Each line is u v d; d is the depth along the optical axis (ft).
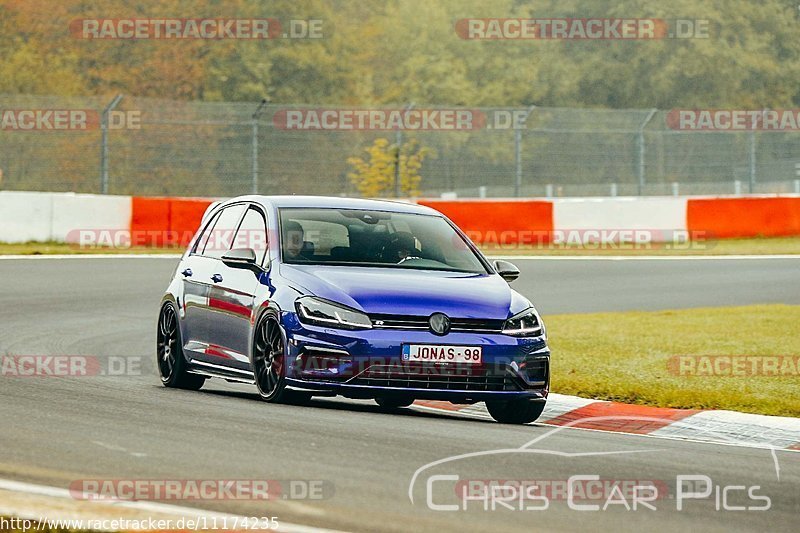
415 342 101.24
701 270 274.16
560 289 238.27
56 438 86.12
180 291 123.24
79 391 114.32
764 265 285.43
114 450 82.02
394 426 95.71
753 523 68.64
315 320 101.91
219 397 112.78
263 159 395.96
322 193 538.06
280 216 115.34
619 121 406.00
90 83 646.33
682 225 340.18
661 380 133.49
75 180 523.29
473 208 332.60
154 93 648.79
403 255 113.39
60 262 264.31
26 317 182.80
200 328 118.83
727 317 191.83
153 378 131.64
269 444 85.30
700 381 133.08
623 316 194.80
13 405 102.06
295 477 74.69
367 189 431.43
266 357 107.34
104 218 306.55
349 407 114.52
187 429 90.99
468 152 619.26
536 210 333.83
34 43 642.22
